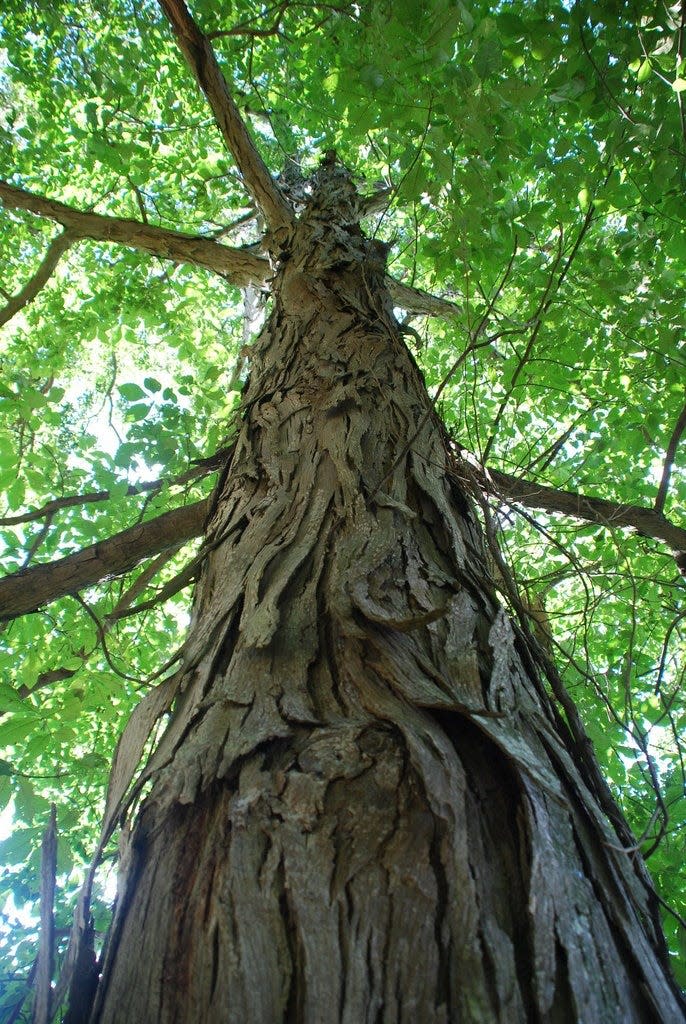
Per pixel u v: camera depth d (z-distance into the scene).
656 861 2.37
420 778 0.99
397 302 4.89
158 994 0.85
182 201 6.39
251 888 0.90
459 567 1.51
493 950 0.83
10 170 5.71
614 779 2.94
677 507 5.02
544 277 3.47
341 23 3.18
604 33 2.34
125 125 5.71
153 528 2.73
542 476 4.00
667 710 2.07
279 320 2.75
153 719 1.31
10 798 2.46
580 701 3.38
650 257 3.14
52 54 5.27
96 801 3.32
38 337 5.75
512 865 0.94
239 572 1.53
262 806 0.99
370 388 2.13
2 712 2.55
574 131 3.34
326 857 0.92
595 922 0.90
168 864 0.99
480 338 4.55
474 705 1.14
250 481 1.92
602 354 3.99
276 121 5.71
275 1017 0.78
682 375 3.67
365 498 1.66
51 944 1.16
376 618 1.25
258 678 1.22
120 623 4.07
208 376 3.85
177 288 5.87
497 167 2.69
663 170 2.61
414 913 0.86
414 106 2.44
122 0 5.47
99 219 4.28
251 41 4.40
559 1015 0.78
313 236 3.07
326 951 0.83
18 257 6.71
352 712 1.13
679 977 1.71
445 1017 0.77
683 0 2.20
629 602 4.05
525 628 1.54
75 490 3.71
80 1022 0.94
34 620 3.32
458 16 2.11
